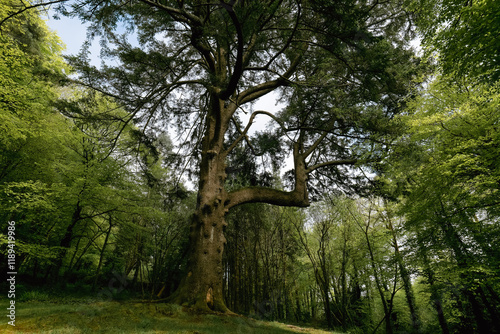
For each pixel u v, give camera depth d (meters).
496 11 4.21
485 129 8.45
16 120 9.84
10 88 10.08
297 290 23.27
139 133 10.50
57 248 12.02
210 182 10.31
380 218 17.41
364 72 7.70
